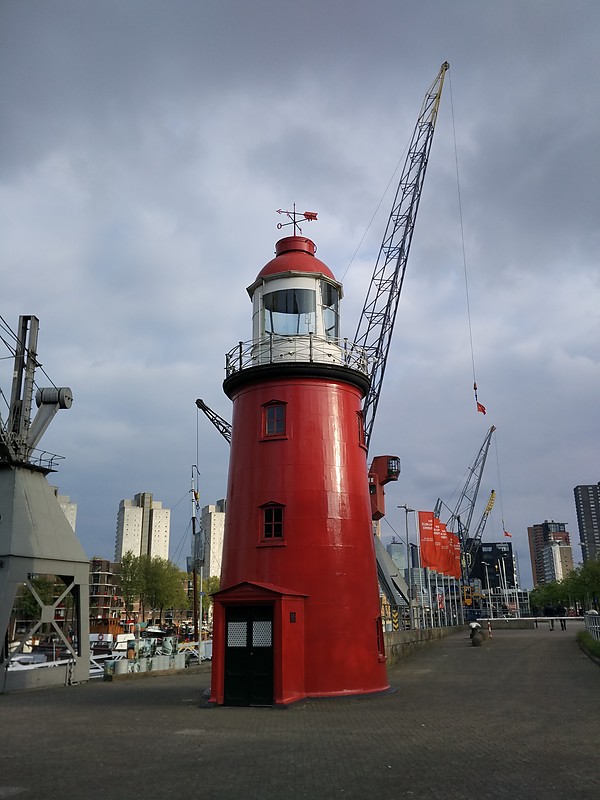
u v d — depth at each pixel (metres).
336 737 15.38
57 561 30.45
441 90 69.38
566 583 156.38
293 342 26.11
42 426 31.39
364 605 23.95
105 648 58.38
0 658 27.16
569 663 35.88
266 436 25.00
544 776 11.47
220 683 21.42
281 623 21.23
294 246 28.61
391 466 67.06
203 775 11.69
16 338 31.94
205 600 125.69
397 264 70.25
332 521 24.05
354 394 26.64
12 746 14.62
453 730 16.27
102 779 11.45
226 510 25.83
